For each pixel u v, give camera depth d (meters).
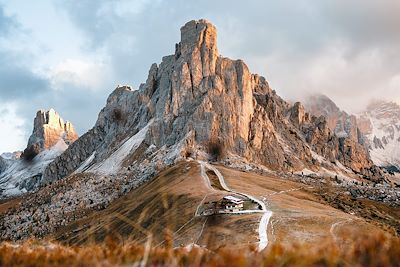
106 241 9.16
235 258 6.80
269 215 75.31
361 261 6.93
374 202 181.38
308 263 6.65
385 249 7.14
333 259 6.66
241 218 73.94
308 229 65.94
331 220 71.25
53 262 8.34
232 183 152.25
